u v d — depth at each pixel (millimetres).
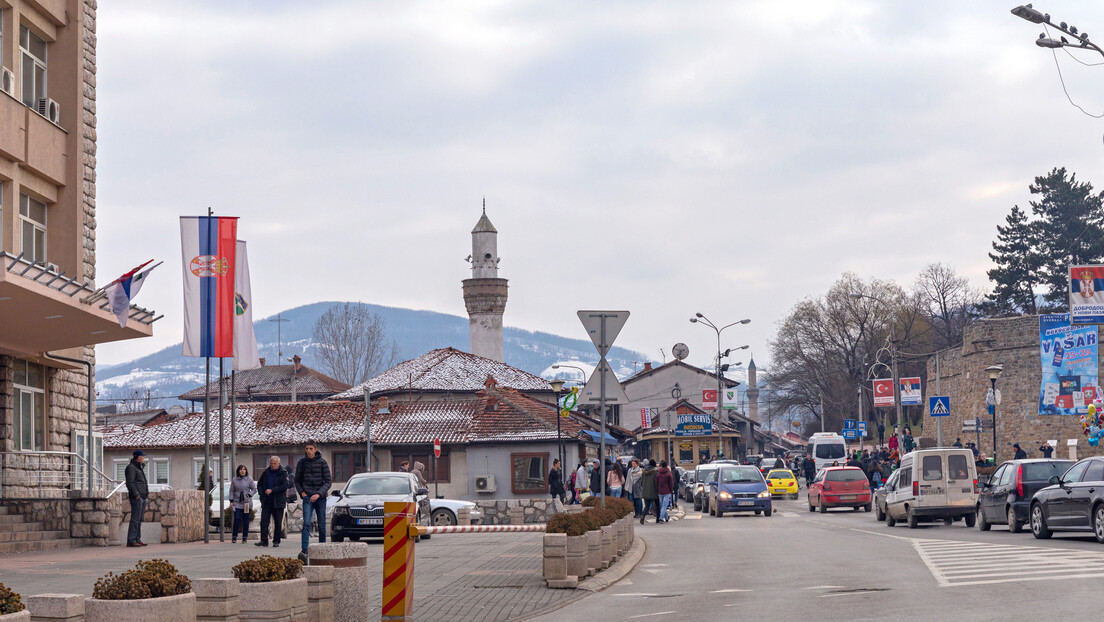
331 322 99562
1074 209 94875
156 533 28516
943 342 102812
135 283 25422
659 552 23797
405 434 58125
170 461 59188
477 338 96938
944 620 11523
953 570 17125
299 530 36781
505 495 56875
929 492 32438
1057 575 15680
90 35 30812
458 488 56969
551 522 16984
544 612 13930
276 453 58281
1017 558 18812
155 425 61375
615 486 39375
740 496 43812
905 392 62969
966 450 32750
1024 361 66562
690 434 85625
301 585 9898
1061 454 63969
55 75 29688
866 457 68188
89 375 31438
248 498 28484
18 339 26688
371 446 57375
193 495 30188
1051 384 52875
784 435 177625
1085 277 37000
